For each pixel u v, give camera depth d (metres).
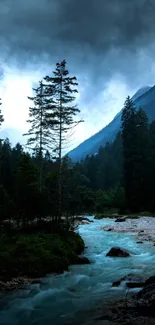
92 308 11.62
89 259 21.25
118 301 12.12
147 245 26.66
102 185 135.50
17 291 14.05
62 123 28.48
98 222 54.03
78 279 16.03
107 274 17.02
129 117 83.62
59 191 27.56
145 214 67.06
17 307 12.10
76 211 38.31
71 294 13.56
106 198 90.69
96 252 24.03
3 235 21.20
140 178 77.69
